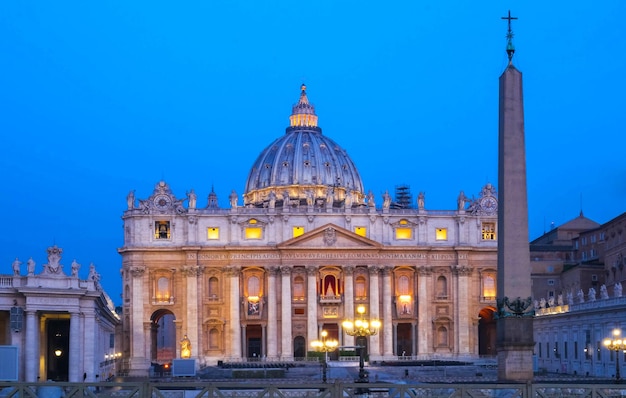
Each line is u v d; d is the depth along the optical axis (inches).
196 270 5590.6
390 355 5615.2
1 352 2452.0
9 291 2783.0
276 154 7819.9
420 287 5703.7
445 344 5728.3
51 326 3400.6
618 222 5211.6
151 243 5615.2
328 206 5753.0
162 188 5679.1
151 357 5615.2
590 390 1306.6
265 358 5497.1
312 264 5634.8
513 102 1652.3
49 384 1270.9
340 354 5349.4
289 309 5595.5
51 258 2901.1
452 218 5797.2
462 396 1285.7
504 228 1637.6
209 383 1316.4
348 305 5615.2
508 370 1603.1
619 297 3639.3
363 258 5659.5
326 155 7829.7
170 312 5708.7
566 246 6363.2
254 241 5674.2
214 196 7313.0
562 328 4473.4
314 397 1439.5
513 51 1673.2
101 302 3284.9
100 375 3735.2
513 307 1615.4
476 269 5777.6
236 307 5600.4
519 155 1643.7
